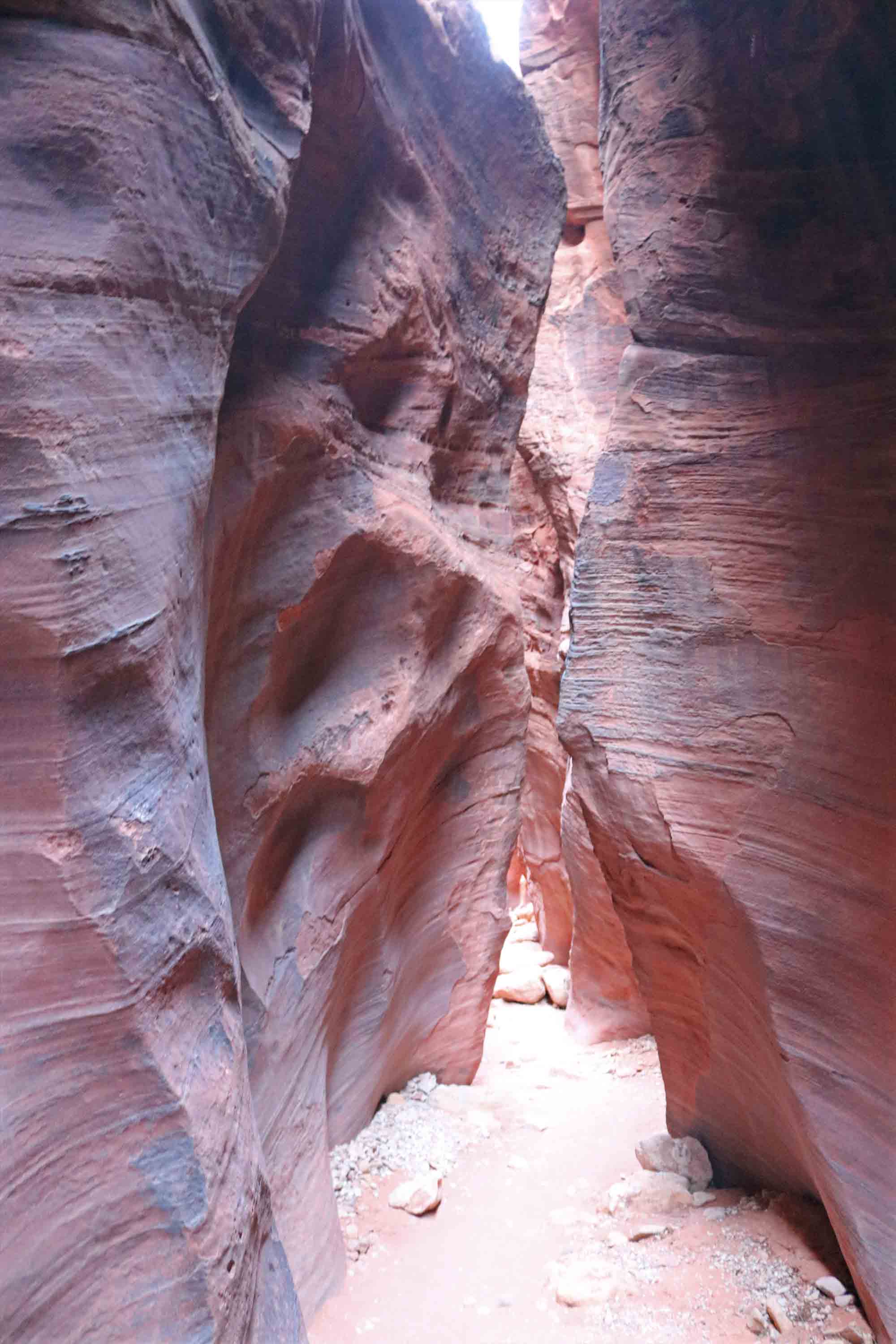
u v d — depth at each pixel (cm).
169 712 184
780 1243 331
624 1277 328
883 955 289
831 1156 289
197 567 213
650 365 368
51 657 153
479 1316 316
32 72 162
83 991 154
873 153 320
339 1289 329
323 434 325
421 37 359
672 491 361
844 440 326
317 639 357
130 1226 154
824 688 320
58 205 163
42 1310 141
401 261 367
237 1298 170
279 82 237
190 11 200
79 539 157
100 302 167
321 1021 368
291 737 339
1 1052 146
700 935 354
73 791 156
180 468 193
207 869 196
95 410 164
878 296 321
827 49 323
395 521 370
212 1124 175
